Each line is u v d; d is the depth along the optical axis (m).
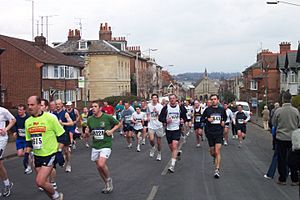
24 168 15.07
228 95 92.56
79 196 10.13
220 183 11.77
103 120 10.28
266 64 68.00
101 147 10.39
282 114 11.20
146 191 10.68
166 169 14.34
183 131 24.14
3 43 44.38
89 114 20.75
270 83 70.94
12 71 44.44
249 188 11.06
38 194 10.48
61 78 49.78
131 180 12.27
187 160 16.56
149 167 14.84
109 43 66.62
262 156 18.05
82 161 16.77
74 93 53.97
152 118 16.95
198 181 12.08
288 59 57.75
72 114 17.94
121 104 26.81
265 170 14.14
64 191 10.74
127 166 15.09
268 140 26.75
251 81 81.00
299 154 10.74
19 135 12.92
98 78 63.50
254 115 65.31
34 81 44.34
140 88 78.69
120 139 27.42
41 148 8.23
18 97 44.44
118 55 64.75
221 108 12.59
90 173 13.70
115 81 63.38
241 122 22.28
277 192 10.55
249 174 13.31
